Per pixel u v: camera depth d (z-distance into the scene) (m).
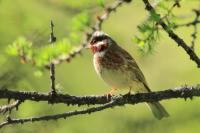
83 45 10.58
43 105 14.14
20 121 8.34
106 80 11.83
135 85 11.81
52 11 16.38
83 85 18.81
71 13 14.85
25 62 10.49
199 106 19.22
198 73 19.92
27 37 14.59
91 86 18.83
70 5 12.79
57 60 10.42
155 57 19.94
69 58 10.45
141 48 8.84
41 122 12.09
